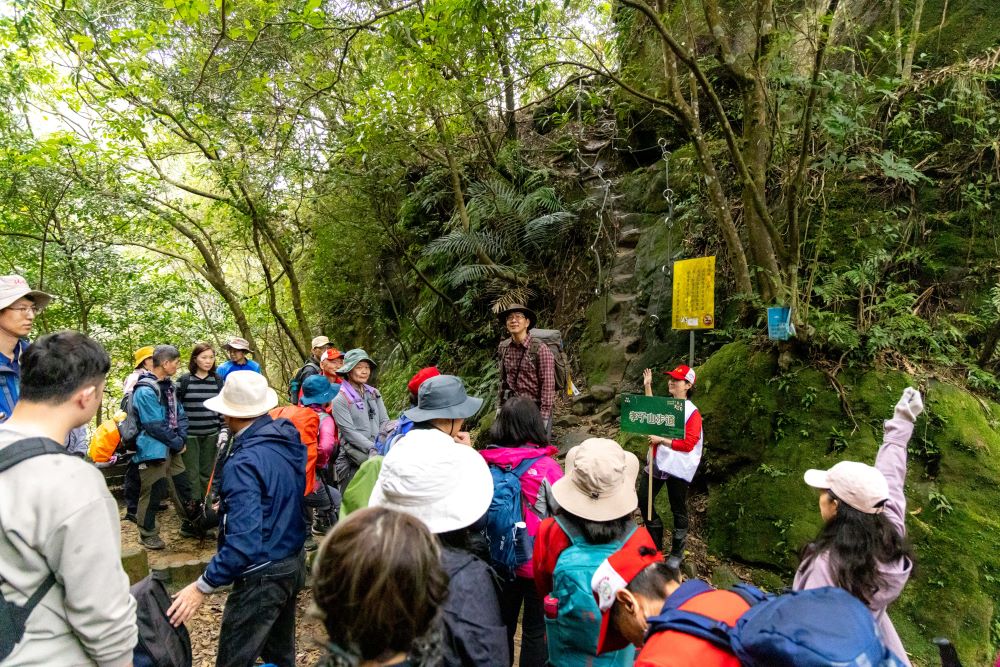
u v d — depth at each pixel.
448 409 2.87
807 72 4.80
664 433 3.83
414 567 1.10
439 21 5.32
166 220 8.98
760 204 4.37
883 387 4.20
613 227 7.68
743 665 1.21
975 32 4.91
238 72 7.40
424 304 9.95
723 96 6.56
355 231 9.54
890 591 2.02
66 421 1.68
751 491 4.39
